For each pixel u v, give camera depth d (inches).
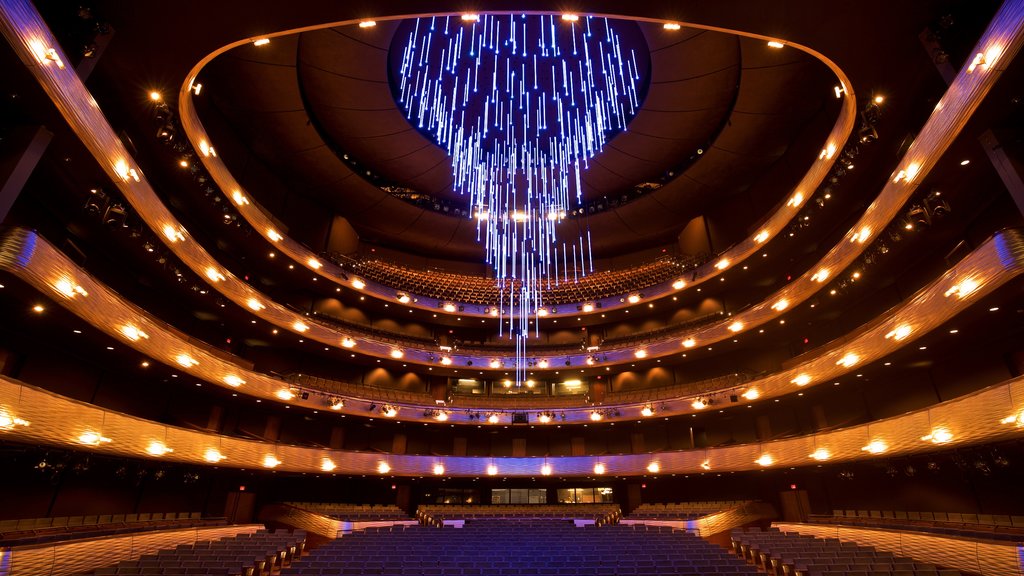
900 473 628.7
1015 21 323.3
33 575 336.8
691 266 967.0
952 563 412.5
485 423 917.2
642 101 766.5
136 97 490.3
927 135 438.9
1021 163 371.9
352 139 845.2
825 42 408.2
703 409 816.9
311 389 791.7
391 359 949.8
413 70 745.6
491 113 860.6
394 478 883.4
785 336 850.8
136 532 481.7
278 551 472.4
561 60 751.7
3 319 435.5
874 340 565.0
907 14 388.8
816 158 691.4
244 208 717.3
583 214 1030.4
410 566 410.3
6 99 351.6
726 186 927.0
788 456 668.7
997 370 522.6
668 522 669.9
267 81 688.4
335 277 922.7
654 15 368.8
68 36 386.3
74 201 489.4
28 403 365.4
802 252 821.9
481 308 1083.9
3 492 458.0
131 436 485.7
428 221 1057.5
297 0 361.7
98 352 526.0
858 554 450.6
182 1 371.6
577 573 394.0
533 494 958.4
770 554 459.5
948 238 568.4
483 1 354.0
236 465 628.1
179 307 719.1
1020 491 487.8
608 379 1056.8
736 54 660.7
